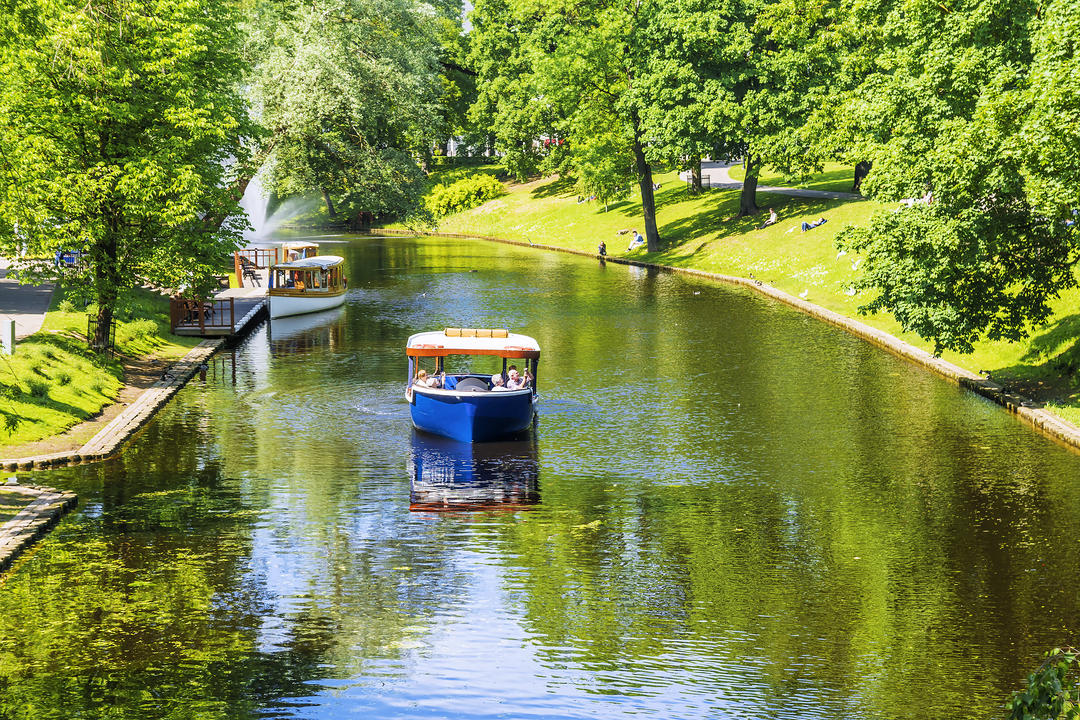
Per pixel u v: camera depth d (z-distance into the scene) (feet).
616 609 70.44
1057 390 126.72
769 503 91.97
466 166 492.95
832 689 59.47
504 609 70.38
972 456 104.94
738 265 256.32
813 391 134.21
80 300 155.74
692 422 119.65
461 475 100.27
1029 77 102.73
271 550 80.69
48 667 61.57
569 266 287.28
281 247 269.64
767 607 70.64
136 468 101.30
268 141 235.20
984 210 117.60
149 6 138.41
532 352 119.03
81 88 130.52
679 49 265.13
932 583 74.28
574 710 57.00
